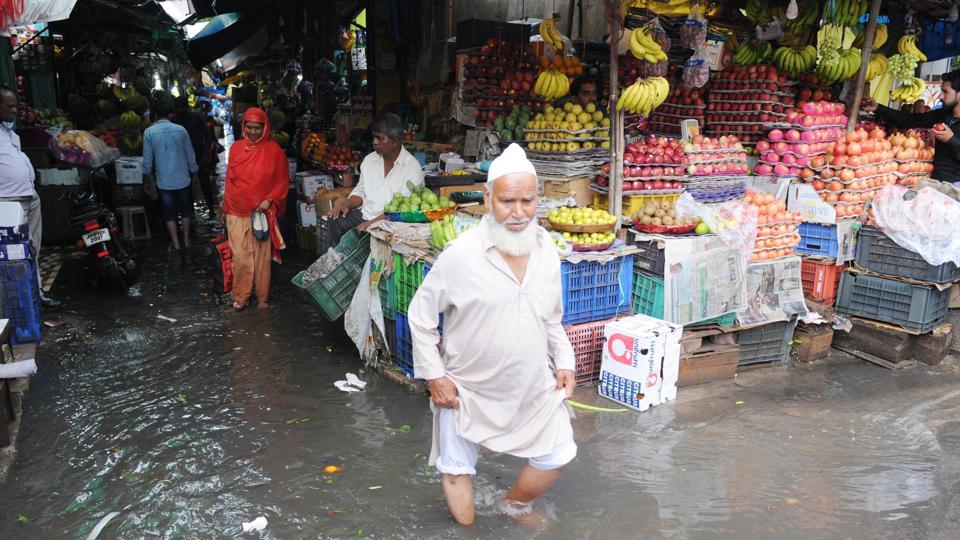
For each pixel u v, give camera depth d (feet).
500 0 28.73
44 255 26.96
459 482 9.56
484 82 24.34
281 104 49.96
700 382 15.42
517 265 8.68
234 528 9.98
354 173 27.40
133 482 11.21
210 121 50.34
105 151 29.89
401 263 14.96
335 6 43.14
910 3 23.45
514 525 9.93
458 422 9.08
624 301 15.46
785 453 12.30
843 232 17.61
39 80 40.86
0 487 11.03
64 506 10.53
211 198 36.37
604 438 12.73
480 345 8.79
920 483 11.33
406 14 31.58
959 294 18.31
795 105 22.70
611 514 10.30
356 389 14.92
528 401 9.13
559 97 22.74
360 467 11.67
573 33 29.32
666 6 18.29
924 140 21.38
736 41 26.61
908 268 16.62
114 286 22.11
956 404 14.49
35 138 28.35
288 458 11.97
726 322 15.98
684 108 22.67
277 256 20.58
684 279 14.90
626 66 25.11
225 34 42.91
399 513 10.30
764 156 19.52
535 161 19.72
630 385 13.92
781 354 16.88
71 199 21.62
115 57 45.96
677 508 10.52
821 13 22.58
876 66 22.79
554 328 9.66
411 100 33.35
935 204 16.31
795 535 9.89
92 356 16.69
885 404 14.47
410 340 15.01
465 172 21.62
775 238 16.46
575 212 15.16
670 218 15.14
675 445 12.53
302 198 28.04
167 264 25.93
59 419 13.42
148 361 16.43
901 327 16.74
